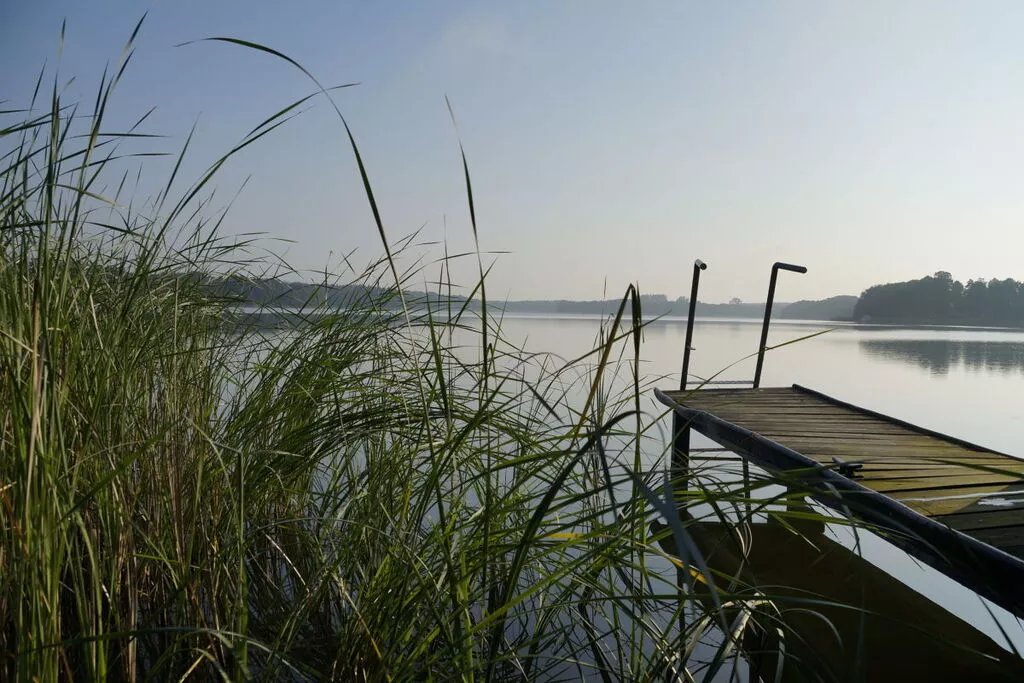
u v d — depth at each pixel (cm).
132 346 170
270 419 196
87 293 158
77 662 136
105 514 131
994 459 312
